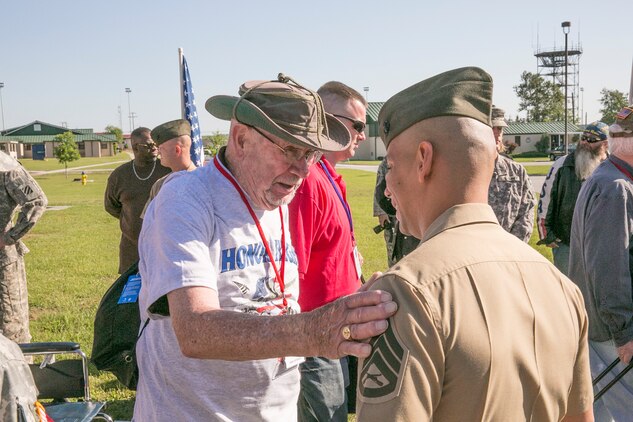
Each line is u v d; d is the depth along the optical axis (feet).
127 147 376.07
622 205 9.95
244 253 6.58
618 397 11.28
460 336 4.22
